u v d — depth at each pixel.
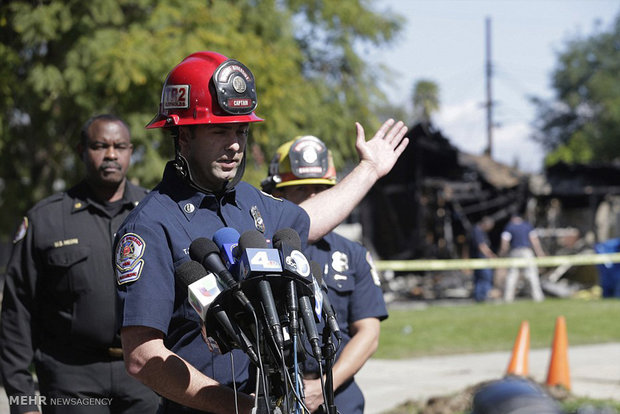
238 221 4.87
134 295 4.47
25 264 7.91
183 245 4.61
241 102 4.73
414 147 44.69
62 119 23.59
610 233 53.69
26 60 21.84
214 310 4.17
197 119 4.71
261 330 4.14
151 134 20.81
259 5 25.88
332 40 33.09
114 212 8.21
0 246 38.62
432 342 20.77
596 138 86.12
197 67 4.79
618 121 84.31
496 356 18.70
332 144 30.17
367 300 7.30
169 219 4.67
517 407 2.50
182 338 4.69
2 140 22.03
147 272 4.50
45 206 8.09
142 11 21.83
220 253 4.42
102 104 21.06
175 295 4.62
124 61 19.36
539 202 49.81
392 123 5.83
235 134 4.81
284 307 4.23
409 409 12.66
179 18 20.89
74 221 8.03
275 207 5.13
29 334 7.87
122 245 4.60
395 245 46.09
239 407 4.48
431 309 29.56
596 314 26.08
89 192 8.25
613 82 95.94
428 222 45.00
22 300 7.88
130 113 20.31
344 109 31.86
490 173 46.38
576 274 40.22
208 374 4.70
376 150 5.68
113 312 7.79
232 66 4.74
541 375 14.98
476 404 2.59
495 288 37.66
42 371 7.86
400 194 45.72
